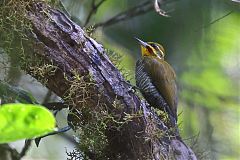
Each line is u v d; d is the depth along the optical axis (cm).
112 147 848
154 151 841
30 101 841
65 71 802
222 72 1468
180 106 1417
